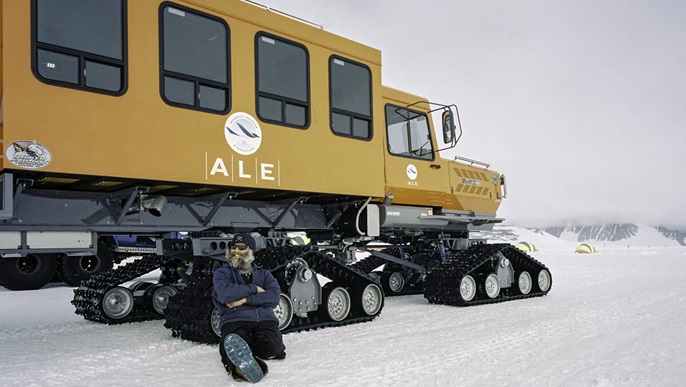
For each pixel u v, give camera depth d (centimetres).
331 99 719
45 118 482
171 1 574
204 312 569
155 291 773
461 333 634
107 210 606
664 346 538
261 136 638
